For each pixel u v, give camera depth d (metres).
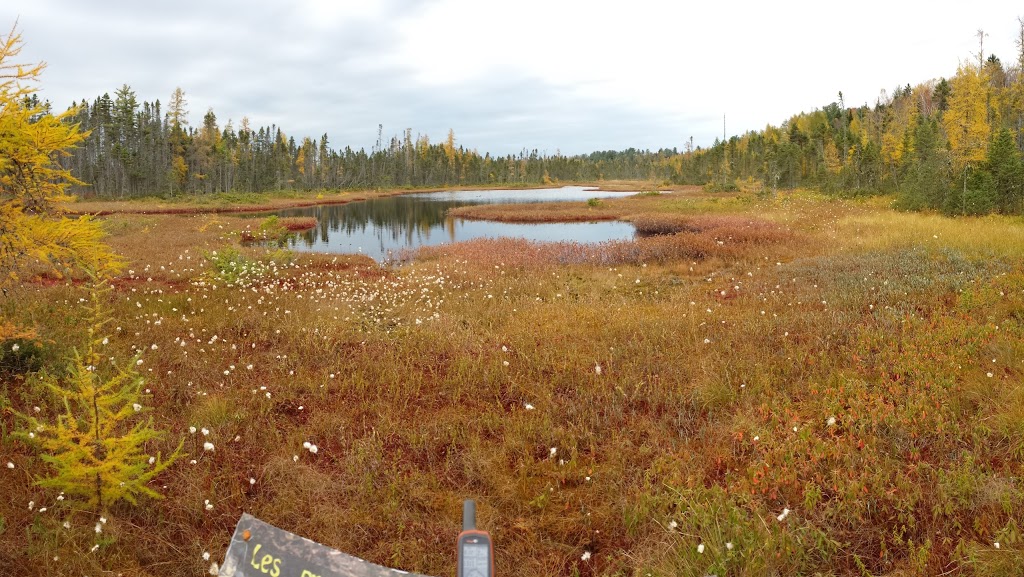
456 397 7.14
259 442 5.90
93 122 77.94
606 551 4.42
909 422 5.86
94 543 4.15
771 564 4.04
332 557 3.93
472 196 90.06
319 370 8.04
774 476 5.12
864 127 75.19
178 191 73.56
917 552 4.12
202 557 4.05
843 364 7.71
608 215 42.53
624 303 12.12
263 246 25.58
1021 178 24.62
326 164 115.94
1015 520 4.34
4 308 9.29
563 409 6.77
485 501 4.98
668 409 6.80
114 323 9.54
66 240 7.07
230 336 9.47
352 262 19.97
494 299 12.73
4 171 6.76
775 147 80.38
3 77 6.40
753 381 7.25
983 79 33.59
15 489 4.75
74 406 6.20
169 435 5.78
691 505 4.66
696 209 41.62
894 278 12.20
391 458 5.73
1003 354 7.41
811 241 19.59
